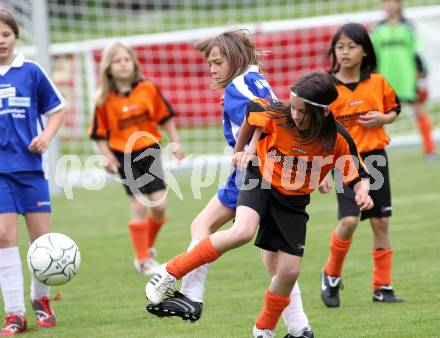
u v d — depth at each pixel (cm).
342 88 1764
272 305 1352
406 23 3744
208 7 5547
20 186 1595
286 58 4559
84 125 4178
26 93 1599
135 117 2280
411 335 1430
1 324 1662
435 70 4478
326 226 2634
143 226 2200
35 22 3375
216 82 1495
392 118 1752
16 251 1598
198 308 1356
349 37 1738
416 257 2117
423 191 3139
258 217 1310
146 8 5181
